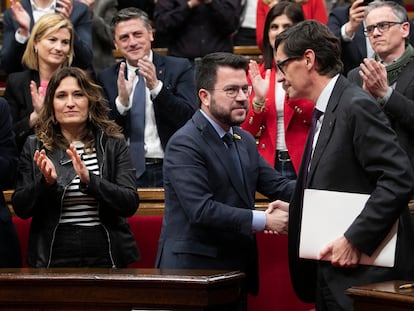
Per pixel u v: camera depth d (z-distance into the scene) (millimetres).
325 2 10352
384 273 4758
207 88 5547
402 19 6879
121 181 6152
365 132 4703
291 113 7180
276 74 7332
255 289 5746
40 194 5961
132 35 7891
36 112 7438
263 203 7230
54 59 7777
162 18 9188
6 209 6406
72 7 8805
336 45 4953
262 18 8922
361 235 4633
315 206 4785
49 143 6242
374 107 4762
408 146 6469
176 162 5469
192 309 4629
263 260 6965
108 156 6215
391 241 4723
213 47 9203
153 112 7773
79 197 6078
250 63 7270
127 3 10328
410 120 6406
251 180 5699
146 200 7383
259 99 7172
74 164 5891
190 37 9203
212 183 5508
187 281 4605
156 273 4871
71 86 6262
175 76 7918
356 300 4340
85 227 6066
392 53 6883
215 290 4660
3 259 6309
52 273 4934
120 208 6008
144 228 7242
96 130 6336
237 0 9273
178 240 5516
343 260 4695
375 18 6902
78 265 6043
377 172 4688
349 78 6992
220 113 5508
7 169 6359
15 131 7477
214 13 9133
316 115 4996
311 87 4957
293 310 6891
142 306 4703
